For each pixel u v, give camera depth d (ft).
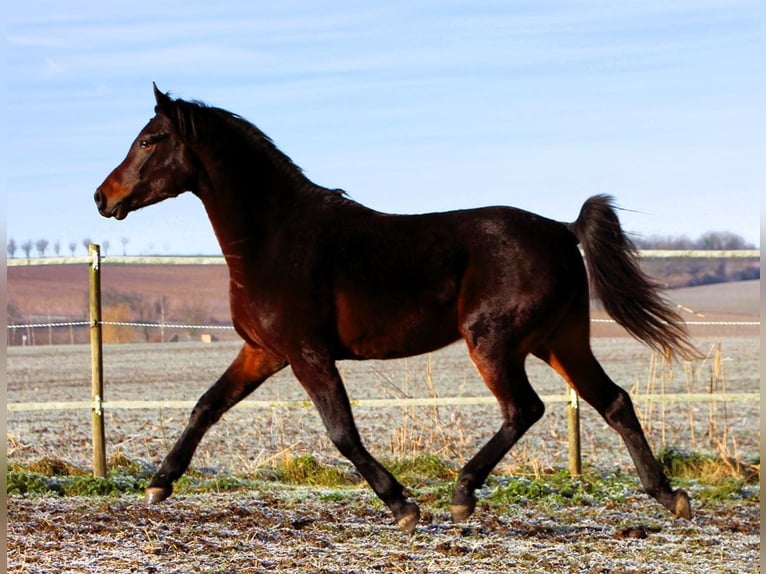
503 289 29.81
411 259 30.25
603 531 32.04
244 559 27.48
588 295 31.68
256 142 31.65
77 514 33.04
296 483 42.16
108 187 32.14
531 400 30.09
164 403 41.55
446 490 37.42
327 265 30.30
